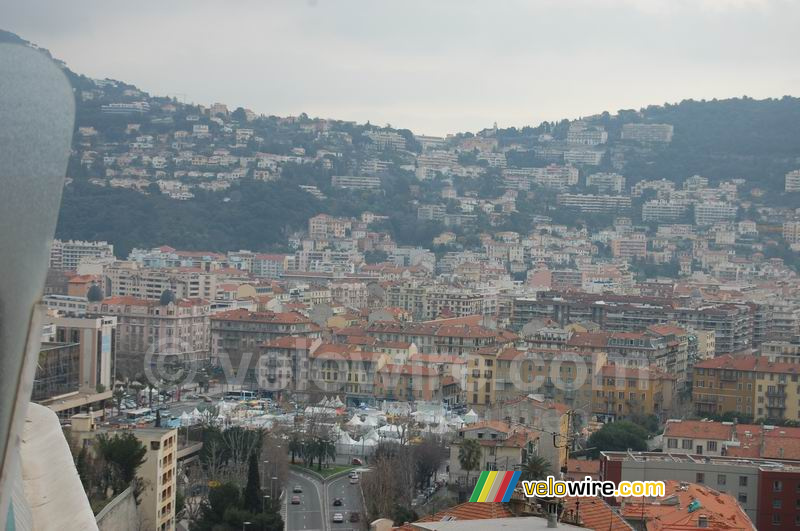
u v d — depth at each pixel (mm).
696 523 181000
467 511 128875
